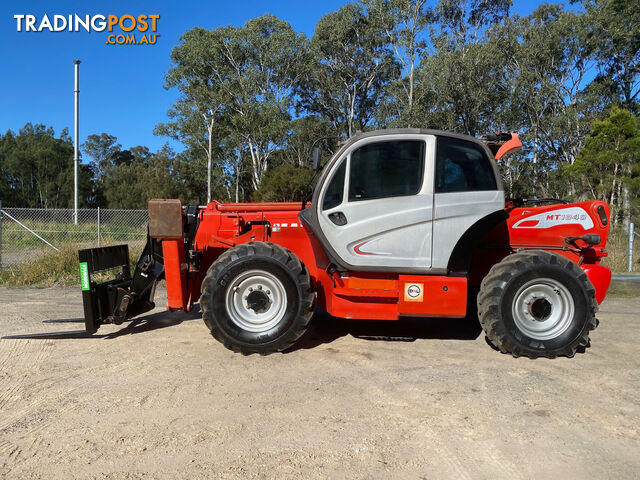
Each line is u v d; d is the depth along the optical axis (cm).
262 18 4225
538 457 280
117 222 1390
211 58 4156
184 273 510
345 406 347
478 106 3528
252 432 308
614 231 1545
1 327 574
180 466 268
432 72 3509
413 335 541
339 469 266
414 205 455
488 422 323
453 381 397
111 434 305
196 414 334
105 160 8781
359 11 4091
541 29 3656
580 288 450
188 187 4728
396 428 314
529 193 3806
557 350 451
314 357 458
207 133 4431
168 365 434
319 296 497
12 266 1009
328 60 4350
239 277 455
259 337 454
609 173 2052
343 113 4503
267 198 3125
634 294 817
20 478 256
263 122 4069
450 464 272
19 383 392
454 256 461
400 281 460
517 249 528
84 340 516
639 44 3403
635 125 2084
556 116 3531
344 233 460
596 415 335
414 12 3781
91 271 506
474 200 459
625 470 267
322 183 464
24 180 5853
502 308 451
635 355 471
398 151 461
